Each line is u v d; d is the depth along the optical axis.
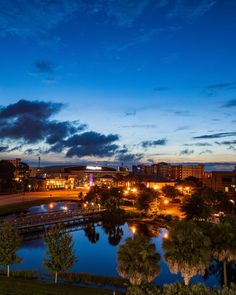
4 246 48.81
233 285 35.03
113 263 69.69
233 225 55.88
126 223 117.00
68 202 190.62
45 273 53.94
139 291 36.19
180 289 34.41
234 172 165.00
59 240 46.88
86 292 42.31
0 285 42.06
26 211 151.00
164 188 165.25
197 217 97.56
